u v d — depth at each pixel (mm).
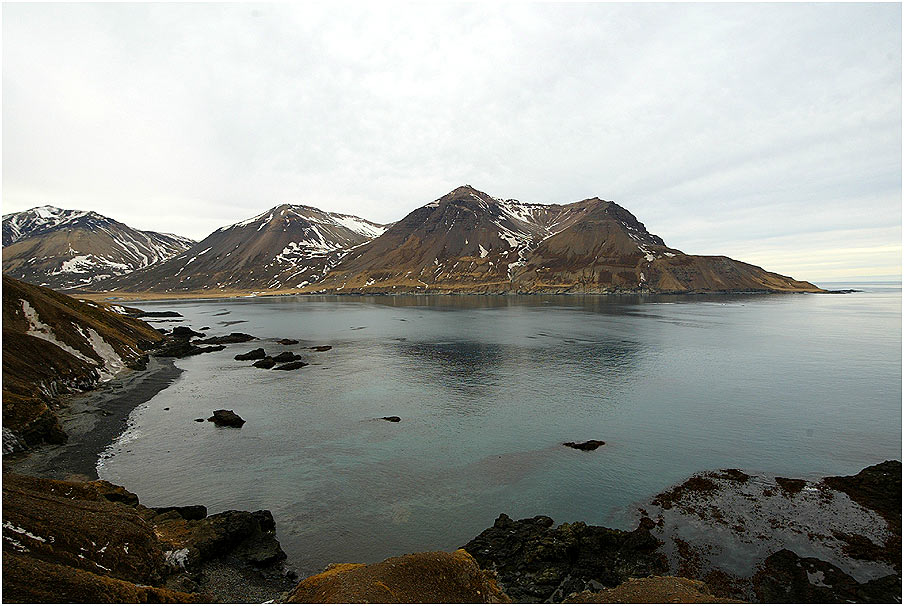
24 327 61469
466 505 31656
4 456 36844
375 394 58375
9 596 16969
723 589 23188
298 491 33344
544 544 26109
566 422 47531
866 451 39312
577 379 65312
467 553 23812
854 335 104562
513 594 22766
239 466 37312
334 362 78625
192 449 40531
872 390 58125
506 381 64625
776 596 22625
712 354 82375
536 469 36938
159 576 22250
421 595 20266
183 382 64375
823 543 26562
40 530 21281
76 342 65938
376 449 40875
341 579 20750
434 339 103750
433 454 39875
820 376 65750
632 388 60188
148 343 90875
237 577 23703
